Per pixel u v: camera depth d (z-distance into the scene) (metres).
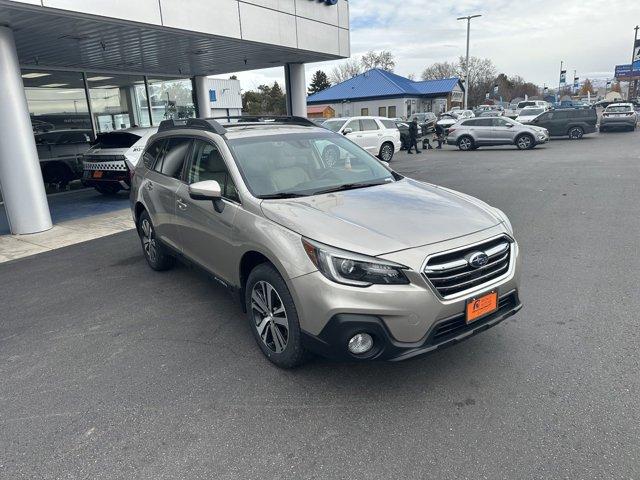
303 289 2.87
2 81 7.62
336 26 13.56
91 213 9.86
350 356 2.82
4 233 8.39
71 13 7.46
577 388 3.00
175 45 10.86
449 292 2.84
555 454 2.46
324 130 4.69
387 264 2.72
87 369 3.55
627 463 2.38
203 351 3.73
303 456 2.55
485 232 3.07
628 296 4.36
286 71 15.28
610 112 26.78
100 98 14.13
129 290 5.17
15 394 3.28
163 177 4.89
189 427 2.83
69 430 2.86
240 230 3.44
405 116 46.28
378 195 3.59
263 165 3.87
